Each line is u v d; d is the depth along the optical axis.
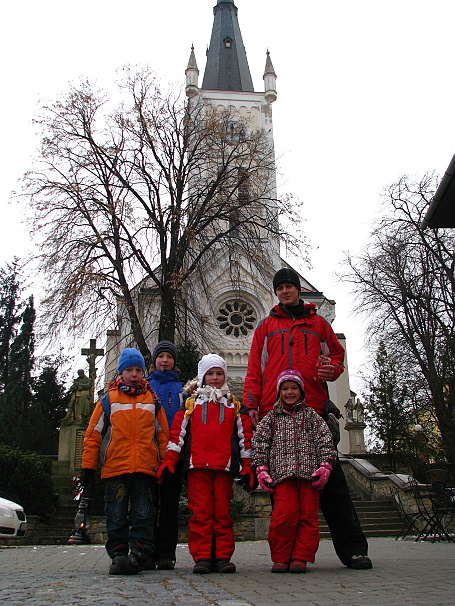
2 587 3.73
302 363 5.10
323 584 3.77
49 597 3.23
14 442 29.17
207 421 4.92
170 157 20.67
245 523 13.41
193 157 21.48
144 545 4.62
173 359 5.75
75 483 14.68
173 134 20.98
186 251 20.53
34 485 15.01
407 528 13.48
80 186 19.42
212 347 21.20
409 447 15.66
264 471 4.70
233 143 22.75
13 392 33.06
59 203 19.33
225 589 3.55
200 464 4.79
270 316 5.44
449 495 10.87
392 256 21.92
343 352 5.41
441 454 13.38
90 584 3.86
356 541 4.90
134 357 5.04
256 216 22.08
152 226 19.66
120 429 4.80
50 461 17.69
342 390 30.75
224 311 29.86
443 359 14.06
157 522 5.41
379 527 13.66
